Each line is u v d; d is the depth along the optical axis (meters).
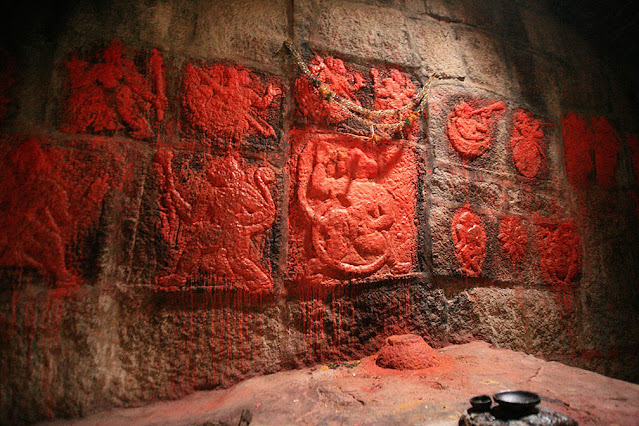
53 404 1.41
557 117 2.87
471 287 2.26
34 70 1.68
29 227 1.51
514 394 1.17
